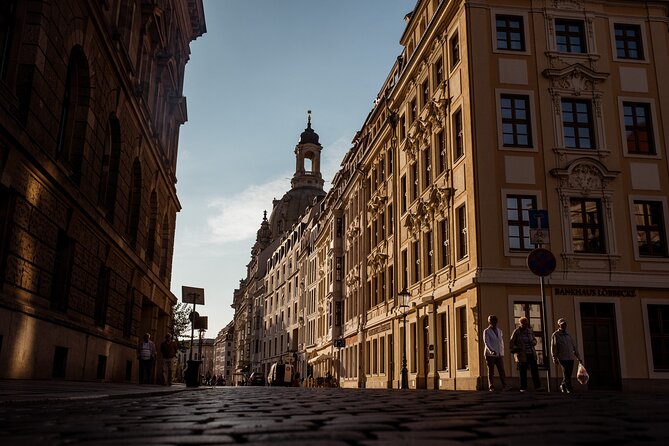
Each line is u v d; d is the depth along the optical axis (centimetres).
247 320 11469
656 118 2469
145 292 2944
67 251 1734
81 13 1683
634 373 2186
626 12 2567
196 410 672
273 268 9700
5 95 1224
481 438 350
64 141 1781
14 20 1416
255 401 932
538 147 2358
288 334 8119
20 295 1384
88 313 1930
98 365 2088
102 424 468
